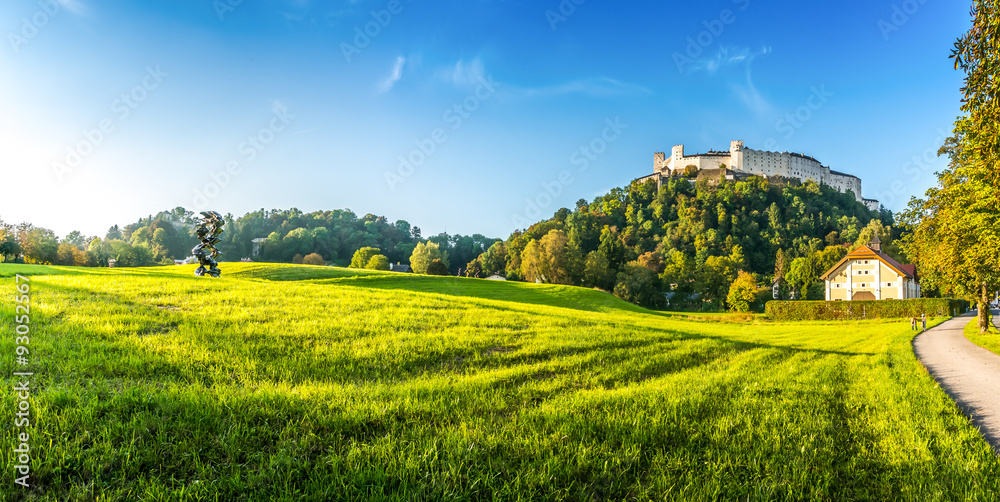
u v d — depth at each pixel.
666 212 190.25
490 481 5.09
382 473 5.05
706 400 8.57
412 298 23.08
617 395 8.64
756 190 192.38
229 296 18.02
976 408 9.88
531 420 7.02
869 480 5.54
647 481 5.38
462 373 10.57
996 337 28.20
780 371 13.15
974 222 18.06
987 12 10.33
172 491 4.51
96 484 4.56
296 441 5.70
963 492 5.12
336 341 12.19
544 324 18.41
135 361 8.35
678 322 37.31
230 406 6.50
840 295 84.31
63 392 6.28
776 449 6.24
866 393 10.36
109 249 111.38
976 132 12.86
